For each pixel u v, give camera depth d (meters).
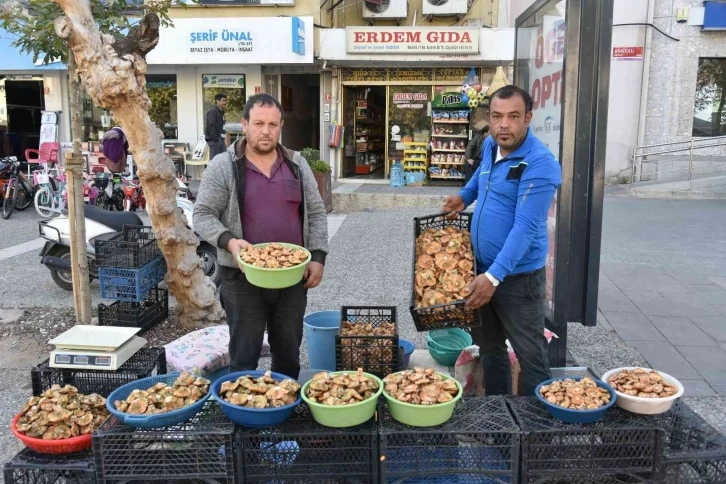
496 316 3.35
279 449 2.61
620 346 4.97
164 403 2.63
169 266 5.21
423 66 13.98
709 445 2.65
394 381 2.78
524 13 4.57
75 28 4.23
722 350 4.88
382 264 7.45
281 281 2.81
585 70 3.64
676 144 14.50
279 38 13.00
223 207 3.16
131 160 11.69
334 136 14.26
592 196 3.75
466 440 2.64
